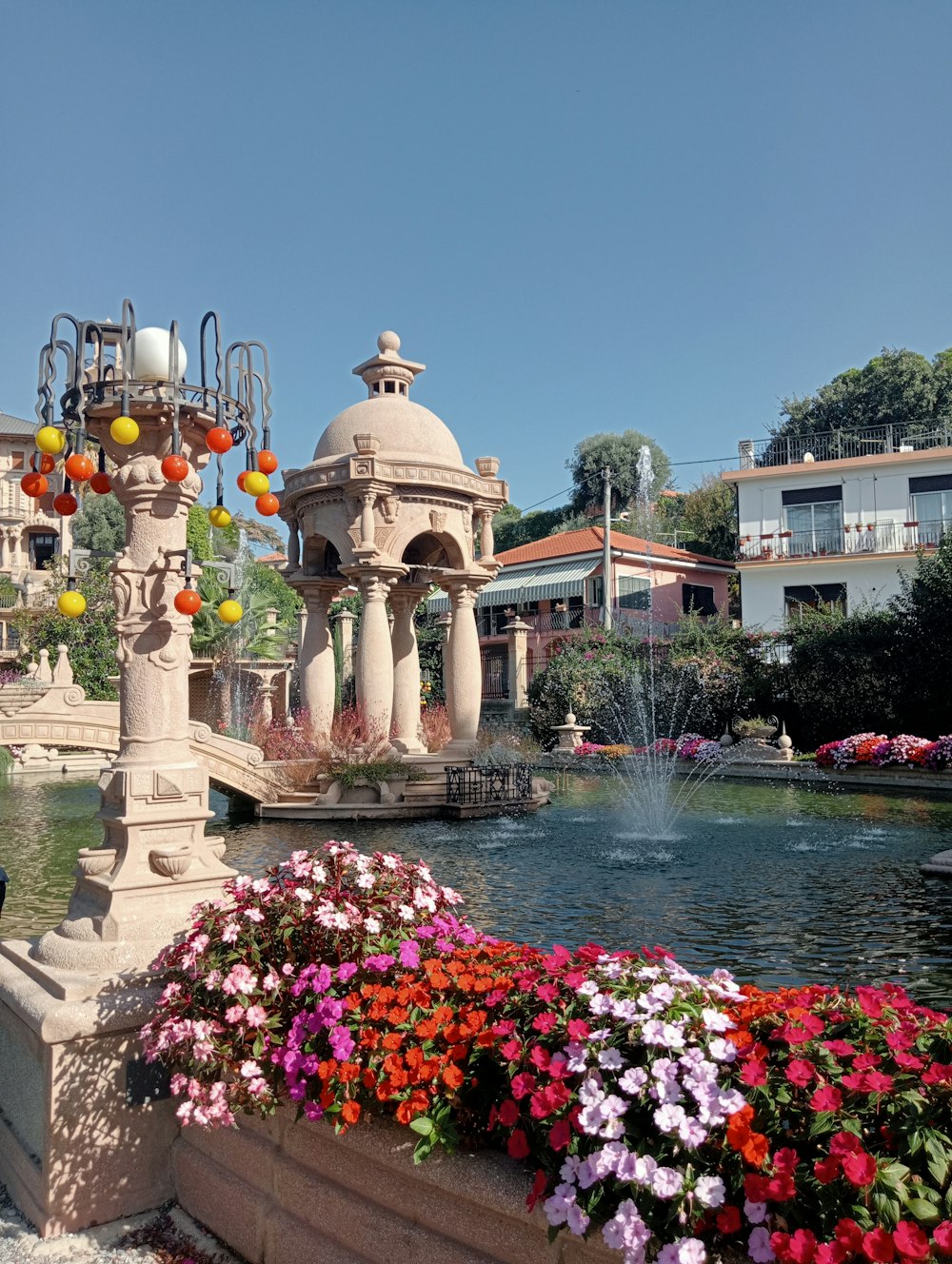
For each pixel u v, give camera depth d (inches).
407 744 775.1
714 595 1797.5
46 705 724.7
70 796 861.8
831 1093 82.3
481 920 335.0
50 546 1994.3
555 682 1261.1
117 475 170.2
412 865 160.9
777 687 1098.1
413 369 792.9
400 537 703.7
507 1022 106.9
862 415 1827.0
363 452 681.6
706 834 544.7
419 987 118.0
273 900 141.2
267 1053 126.3
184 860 159.8
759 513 1481.3
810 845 495.8
